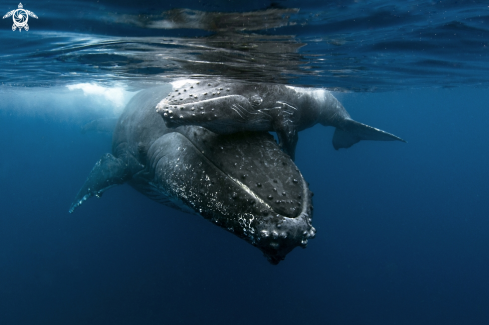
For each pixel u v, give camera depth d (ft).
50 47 27.76
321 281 94.43
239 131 17.60
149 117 23.73
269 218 13.35
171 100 16.19
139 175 24.53
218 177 15.65
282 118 19.29
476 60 34.60
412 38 25.66
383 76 43.27
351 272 105.29
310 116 24.77
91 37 23.62
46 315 68.28
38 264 87.04
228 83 18.37
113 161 27.02
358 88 57.41
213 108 16.06
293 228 13.06
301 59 29.37
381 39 25.45
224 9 17.62
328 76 38.27
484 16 21.12
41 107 138.10
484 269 132.57
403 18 21.09
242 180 14.98
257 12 18.19
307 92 23.34
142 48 25.93
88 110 130.11
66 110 143.95
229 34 21.79
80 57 31.63
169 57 28.60
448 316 92.12
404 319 86.43
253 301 71.77
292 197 14.08
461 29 23.73
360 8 18.95
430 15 20.76
